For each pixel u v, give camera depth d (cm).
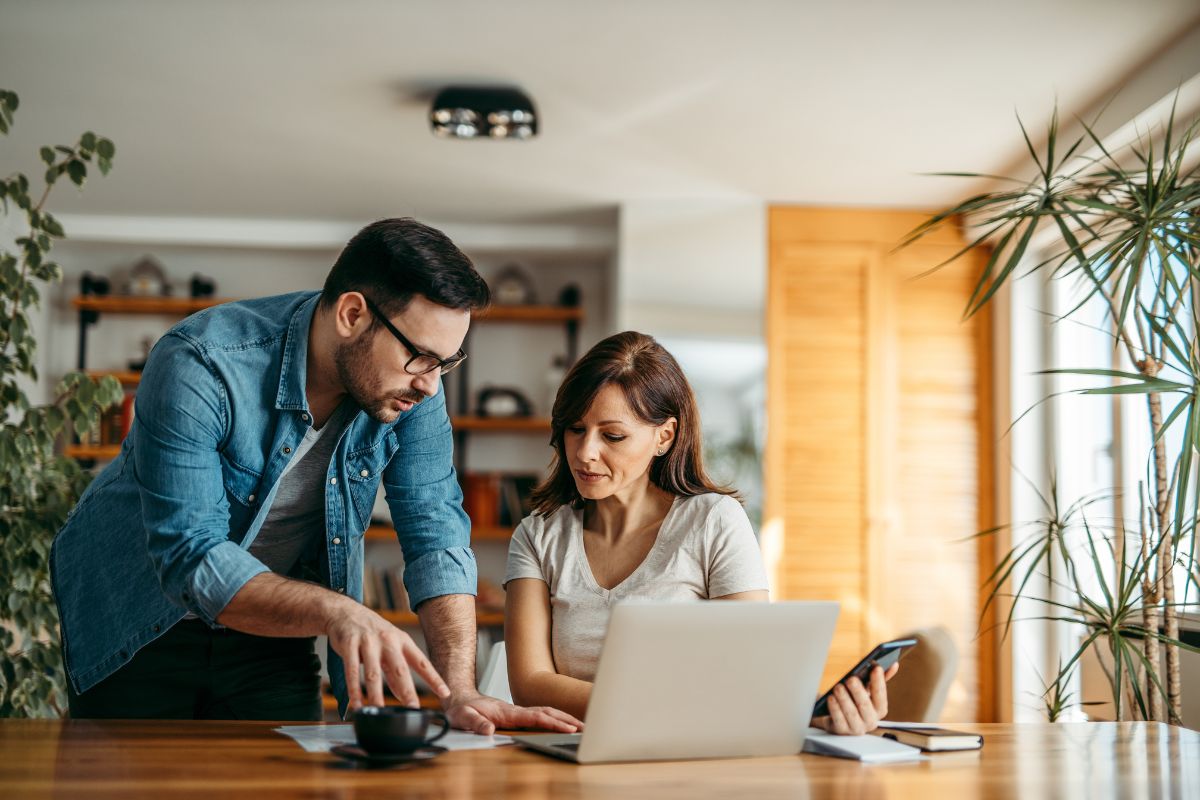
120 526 182
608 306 532
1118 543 374
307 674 195
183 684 185
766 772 128
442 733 130
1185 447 243
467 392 533
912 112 368
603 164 426
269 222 505
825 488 459
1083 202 263
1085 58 323
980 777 127
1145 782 125
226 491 170
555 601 183
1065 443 434
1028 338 450
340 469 183
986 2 293
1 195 283
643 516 187
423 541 187
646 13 304
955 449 463
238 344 168
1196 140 326
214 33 319
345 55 333
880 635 453
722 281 466
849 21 305
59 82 353
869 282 467
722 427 460
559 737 144
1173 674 267
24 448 275
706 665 133
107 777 117
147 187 458
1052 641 430
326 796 110
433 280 156
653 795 115
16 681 282
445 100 354
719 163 423
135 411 165
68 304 527
